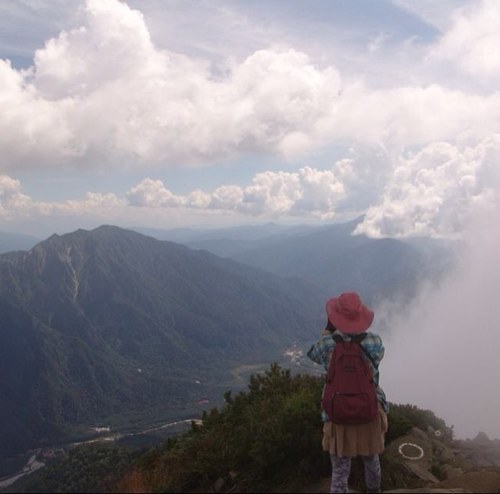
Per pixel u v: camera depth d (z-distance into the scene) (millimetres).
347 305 4074
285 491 4559
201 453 5180
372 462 4238
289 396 5746
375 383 4023
